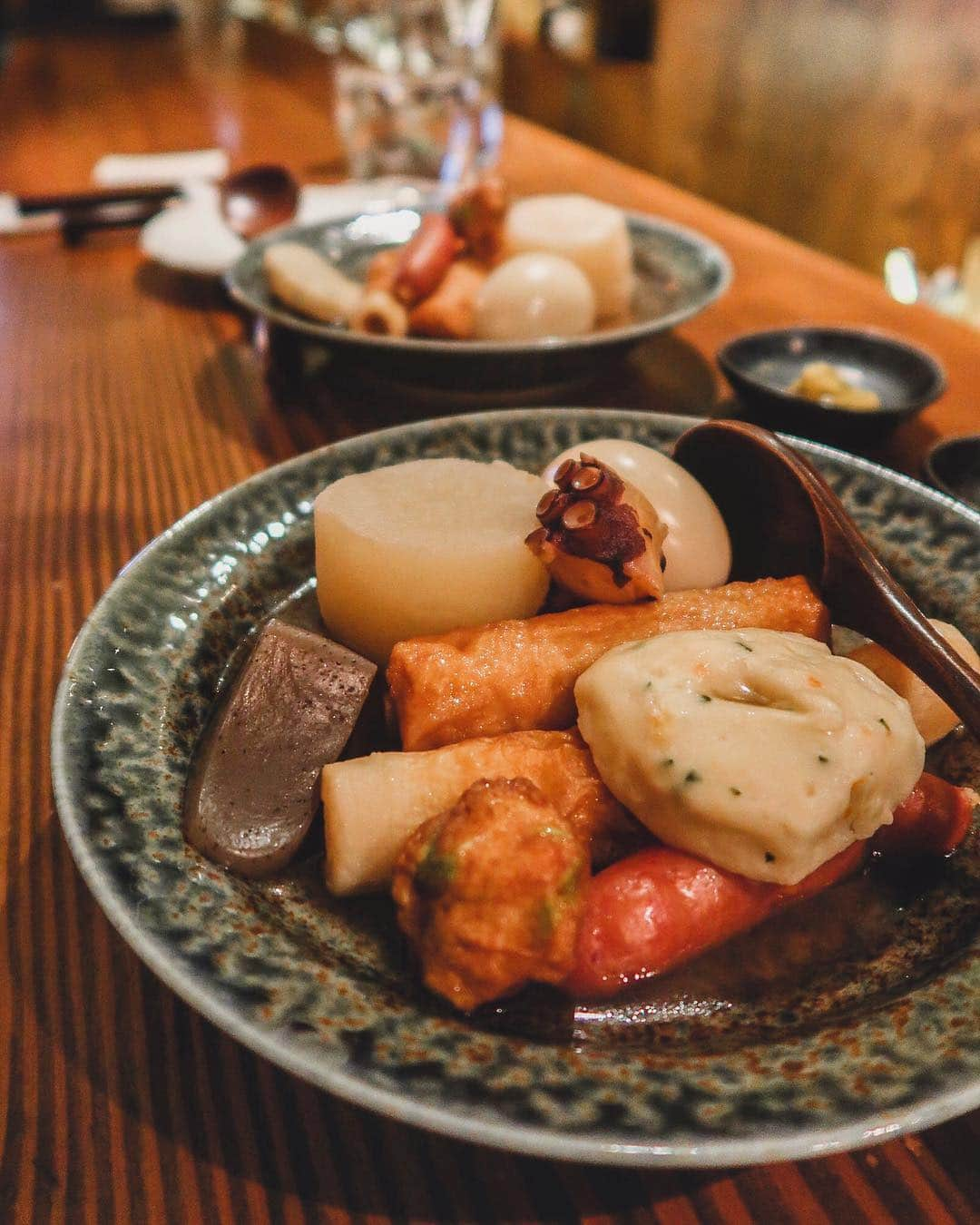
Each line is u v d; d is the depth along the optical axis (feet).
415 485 1.08
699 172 3.92
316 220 1.88
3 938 0.89
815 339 1.62
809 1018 0.81
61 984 0.87
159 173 2.57
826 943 0.87
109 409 1.58
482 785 0.83
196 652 1.02
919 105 3.03
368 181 2.53
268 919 0.84
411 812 0.89
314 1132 0.79
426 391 1.55
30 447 1.48
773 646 0.92
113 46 4.26
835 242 3.48
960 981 0.79
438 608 1.03
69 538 1.30
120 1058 0.83
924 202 3.11
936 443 1.38
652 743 0.86
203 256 1.96
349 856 0.88
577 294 1.56
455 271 1.60
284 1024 0.73
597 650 0.99
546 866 0.79
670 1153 0.67
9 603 1.20
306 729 0.94
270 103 3.30
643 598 1.01
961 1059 0.72
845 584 1.04
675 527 1.09
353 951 0.85
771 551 1.11
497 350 1.39
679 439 1.16
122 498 1.38
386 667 1.07
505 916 0.78
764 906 0.87
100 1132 0.79
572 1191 0.78
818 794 0.84
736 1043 0.79
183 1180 0.77
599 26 4.10
